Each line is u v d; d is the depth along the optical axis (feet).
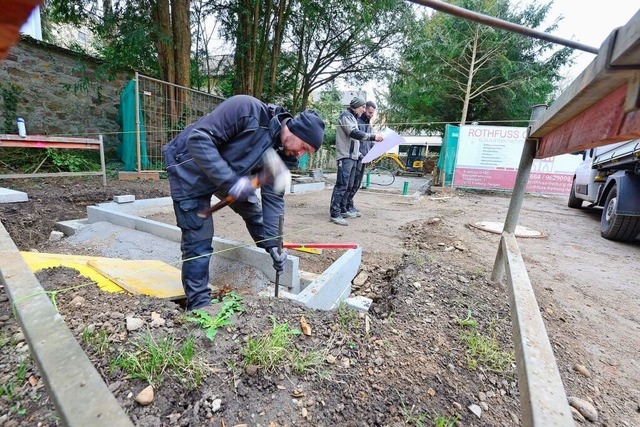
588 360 4.91
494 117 45.88
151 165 20.06
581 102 3.12
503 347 4.64
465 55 39.86
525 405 2.19
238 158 5.25
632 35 1.76
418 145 55.26
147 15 19.84
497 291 6.42
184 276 5.57
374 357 4.14
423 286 6.36
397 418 3.34
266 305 4.87
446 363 4.21
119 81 22.24
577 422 3.69
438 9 3.68
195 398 3.19
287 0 27.50
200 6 25.34
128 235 9.91
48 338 2.33
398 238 11.70
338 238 11.43
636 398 4.20
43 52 18.72
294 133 5.21
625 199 11.71
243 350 3.78
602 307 6.87
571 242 12.21
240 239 10.50
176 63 20.58
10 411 2.85
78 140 14.52
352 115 12.89
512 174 25.81
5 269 3.39
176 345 3.78
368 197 23.27
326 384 3.59
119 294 4.92
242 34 25.13
